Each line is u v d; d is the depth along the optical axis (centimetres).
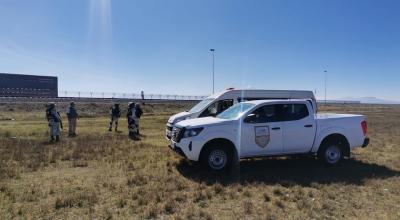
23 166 1074
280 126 1042
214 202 744
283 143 1045
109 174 980
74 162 1120
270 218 651
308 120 1070
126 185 862
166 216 660
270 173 1004
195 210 692
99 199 754
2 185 852
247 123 1021
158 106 5781
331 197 783
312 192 821
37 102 5381
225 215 669
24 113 4112
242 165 1100
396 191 838
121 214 668
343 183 898
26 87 8519
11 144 1505
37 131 2117
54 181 905
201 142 989
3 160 1160
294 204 738
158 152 1328
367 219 657
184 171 1014
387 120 3653
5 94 7706
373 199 778
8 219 635
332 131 1088
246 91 1532
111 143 1576
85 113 4288
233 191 816
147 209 688
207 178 936
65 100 6181
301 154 1070
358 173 1013
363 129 1127
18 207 700
